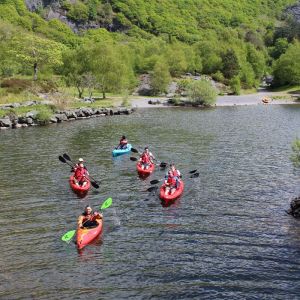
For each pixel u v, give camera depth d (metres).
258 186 26.45
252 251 17.66
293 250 17.69
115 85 80.81
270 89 120.31
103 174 29.50
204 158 34.16
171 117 61.09
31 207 22.84
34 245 18.30
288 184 26.81
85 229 18.83
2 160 33.34
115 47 110.38
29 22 158.88
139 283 15.32
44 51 84.12
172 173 25.03
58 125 52.97
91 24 183.12
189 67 119.19
